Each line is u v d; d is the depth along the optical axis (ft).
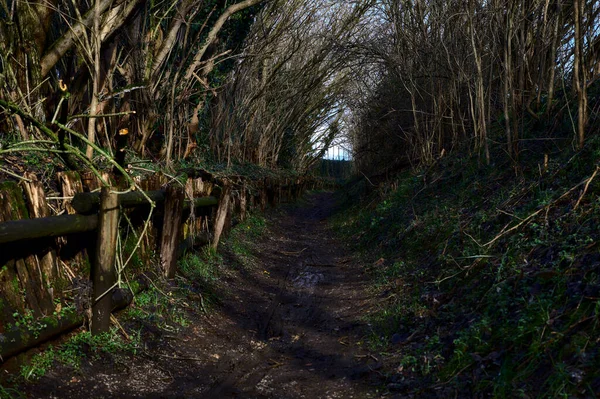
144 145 31.55
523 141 26.08
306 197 95.25
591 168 18.39
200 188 25.95
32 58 21.54
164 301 18.42
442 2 35.47
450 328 15.35
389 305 19.89
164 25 34.19
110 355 13.96
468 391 11.85
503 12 27.58
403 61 39.81
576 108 23.82
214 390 13.60
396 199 36.63
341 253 35.42
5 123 20.17
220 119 46.42
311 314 21.40
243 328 19.40
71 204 14.30
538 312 12.69
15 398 10.62
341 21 62.95
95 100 19.71
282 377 14.73
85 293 14.56
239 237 34.40
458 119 37.73
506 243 17.92
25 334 11.89
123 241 17.93
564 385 10.12
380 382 13.79
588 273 13.16
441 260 21.20
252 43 48.78
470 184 27.27
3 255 12.14
